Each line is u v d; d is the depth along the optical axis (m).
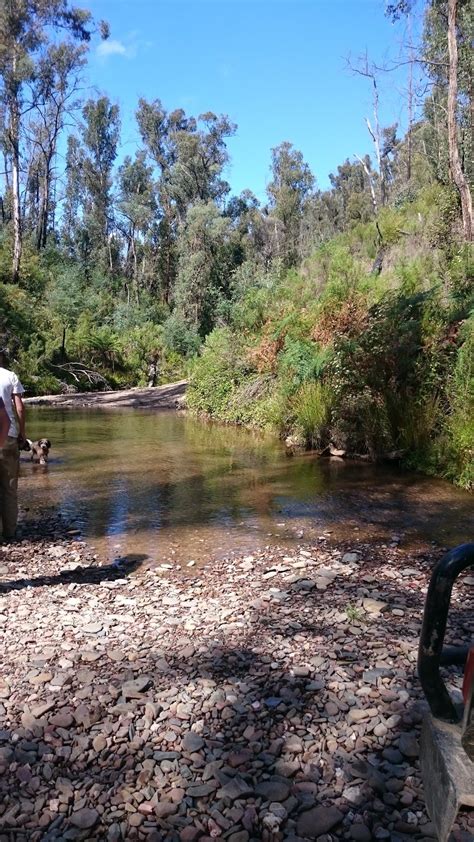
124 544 6.50
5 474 6.47
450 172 17.77
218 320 28.33
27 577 5.48
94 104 68.31
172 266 61.53
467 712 1.89
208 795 2.68
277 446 12.98
